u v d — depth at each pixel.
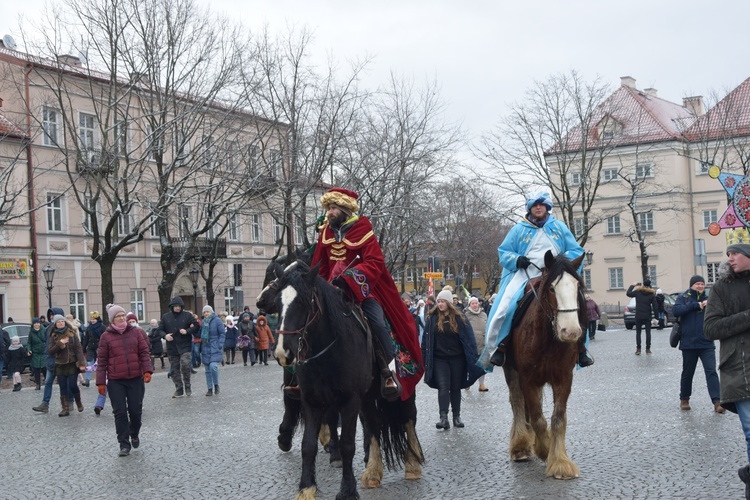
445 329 12.04
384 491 8.10
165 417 15.01
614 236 62.34
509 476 8.45
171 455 10.88
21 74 34.16
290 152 32.41
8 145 34.53
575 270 8.18
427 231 43.00
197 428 13.31
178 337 18.61
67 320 17.31
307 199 35.47
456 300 18.03
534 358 8.44
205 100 30.14
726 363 6.43
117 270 40.56
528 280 9.13
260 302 9.63
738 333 6.35
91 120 37.94
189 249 32.41
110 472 9.92
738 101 54.38
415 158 34.34
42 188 36.88
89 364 21.88
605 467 8.60
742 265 6.39
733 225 18.55
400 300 8.52
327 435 10.44
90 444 12.27
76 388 16.34
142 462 10.48
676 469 8.32
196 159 31.72
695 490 7.41
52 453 11.61
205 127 33.41
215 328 18.86
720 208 59.34
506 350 9.20
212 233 44.41
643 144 55.69
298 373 7.47
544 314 8.23
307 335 7.25
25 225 36.12
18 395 20.83
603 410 12.81
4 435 13.71
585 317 8.64
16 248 35.75
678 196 59.50
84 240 38.84
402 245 39.66
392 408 8.45
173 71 29.78
